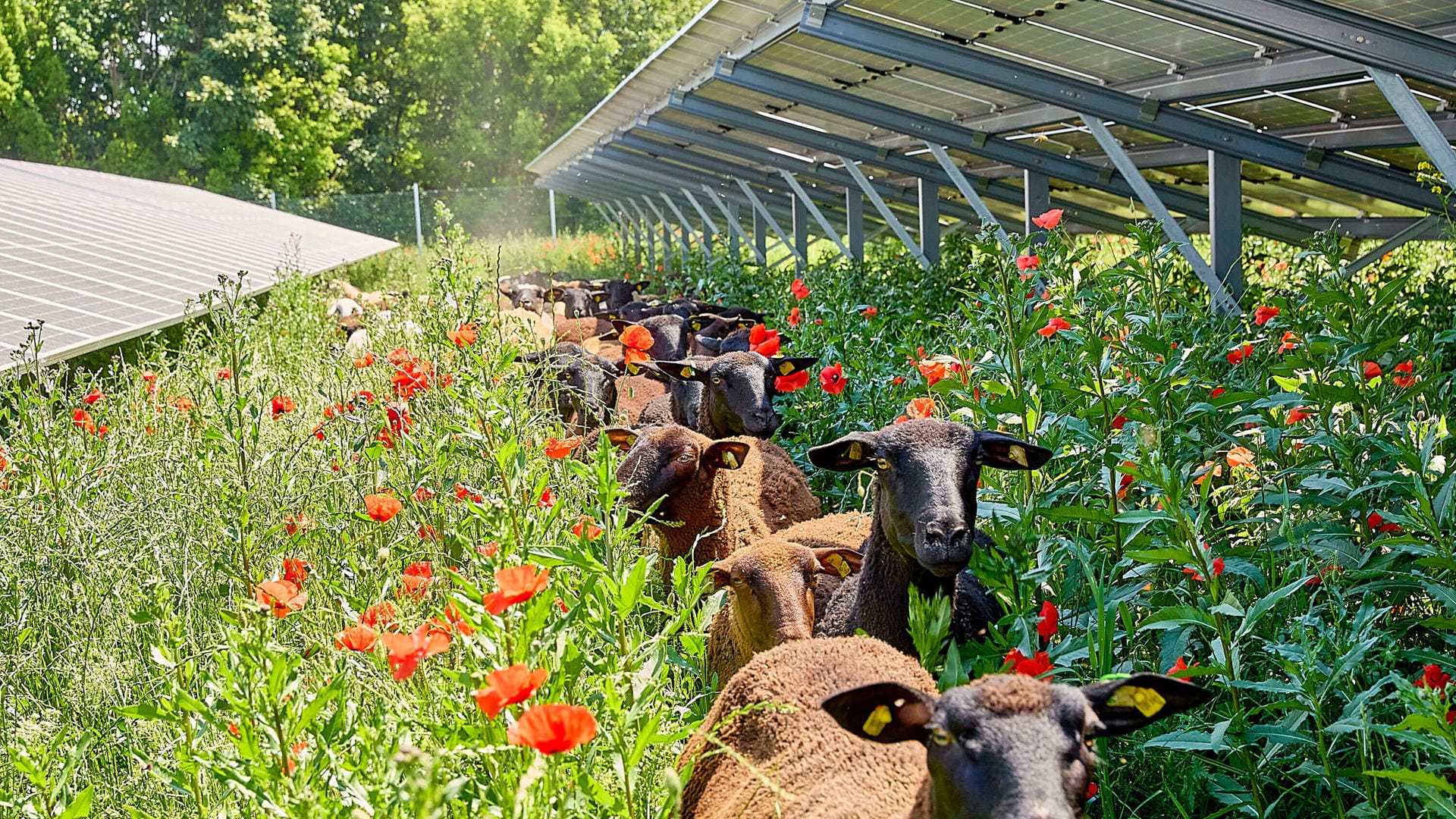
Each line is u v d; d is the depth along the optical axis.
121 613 5.54
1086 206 19.83
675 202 36.59
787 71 14.56
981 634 5.46
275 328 13.80
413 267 31.14
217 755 3.57
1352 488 5.16
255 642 3.51
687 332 13.70
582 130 28.14
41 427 6.60
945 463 4.98
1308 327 7.12
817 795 3.74
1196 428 6.63
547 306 21.47
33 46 52.72
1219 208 10.80
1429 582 4.48
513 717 3.45
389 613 4.41
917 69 12.90
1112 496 5.36
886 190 22.75
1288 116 10.74
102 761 4.81
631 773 3.41
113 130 54.84
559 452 5.26
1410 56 6.63
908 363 9.08
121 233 18.48
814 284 13.60
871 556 5.34
